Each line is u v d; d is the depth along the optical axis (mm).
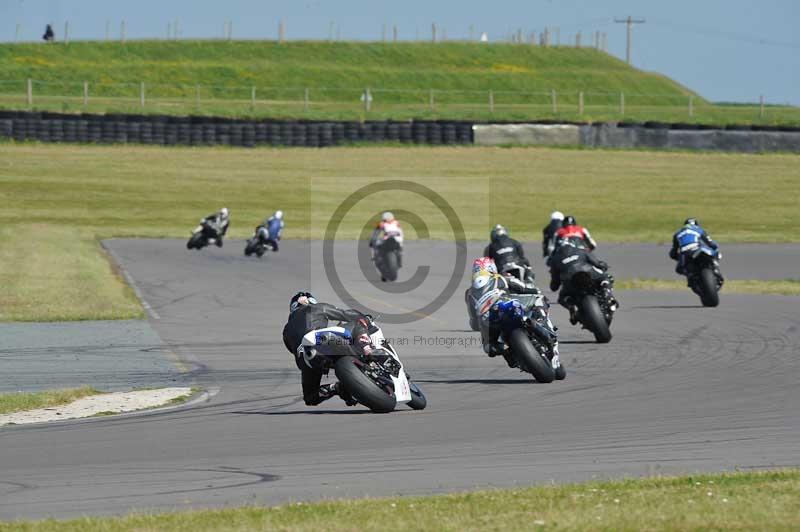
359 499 24344
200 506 24328
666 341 58438
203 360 54188
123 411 40219
